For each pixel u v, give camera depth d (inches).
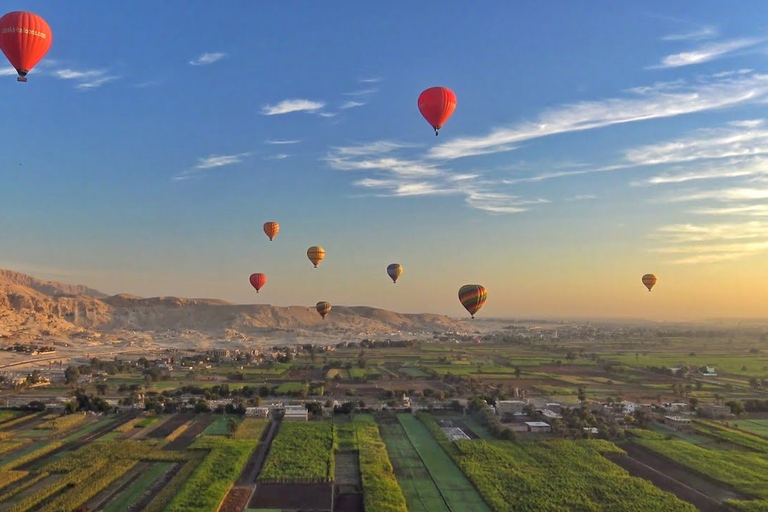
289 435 4384.8
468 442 4202.8
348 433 4500.5
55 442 4291.3
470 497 3181.6
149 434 4581.7
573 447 4072.3
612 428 4498.0
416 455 3986.2
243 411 5364.2
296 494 3218.5
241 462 3720.5
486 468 3597.4
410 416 5255.9
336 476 3528.5
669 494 3184.1
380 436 4507.9
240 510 2992.1
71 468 3631.9
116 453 3944.4
